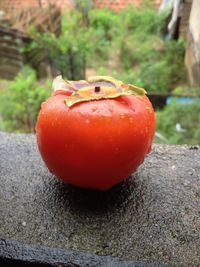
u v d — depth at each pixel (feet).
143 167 0.47
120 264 0.36
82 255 0.37
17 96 2.33
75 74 2.52
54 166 0.40
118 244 0.38
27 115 2.31
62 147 0.37
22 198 0.43
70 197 0.43
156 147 0.51
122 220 0.41
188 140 1.46
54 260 0.37
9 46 2.59
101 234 0.39
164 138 1.44
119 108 0.37
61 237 0.39
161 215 0.41
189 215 0.41
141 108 0.38
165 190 0.44
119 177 0.40
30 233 0.39
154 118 0.40
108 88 0.39
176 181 0.45
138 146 0.38
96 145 0.36
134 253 0.37
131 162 0.38
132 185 0.45
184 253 0.37
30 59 2.63
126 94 0.38
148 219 0.41
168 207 0.42
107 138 0.36
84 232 0.39
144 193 0.44
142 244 0.38
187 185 0.45
